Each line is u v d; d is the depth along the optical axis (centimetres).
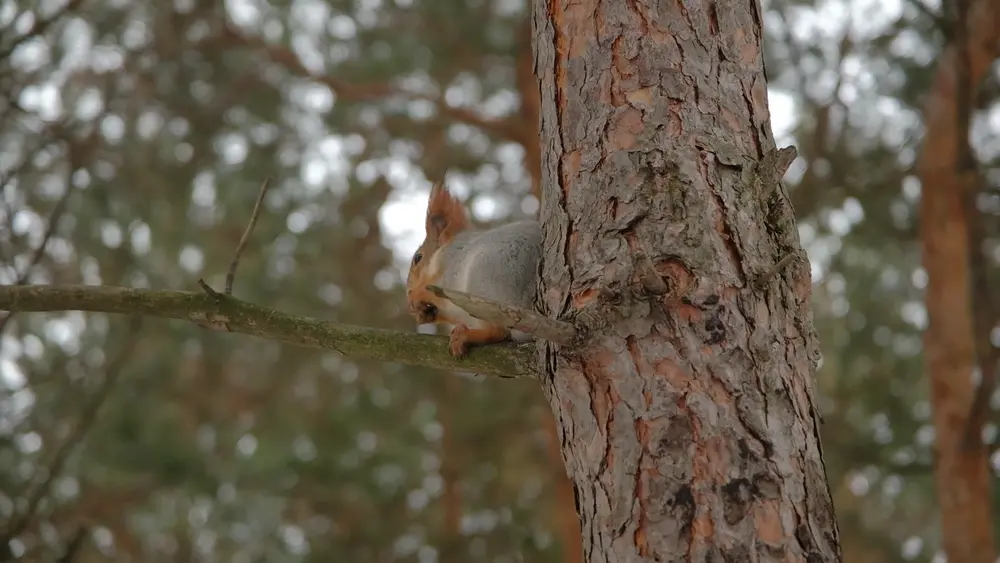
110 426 835
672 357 271
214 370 941
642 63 304
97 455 829
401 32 897
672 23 307
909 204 857
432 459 934
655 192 288
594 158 299
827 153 798
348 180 930
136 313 342
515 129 877
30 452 798
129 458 845
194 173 885
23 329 825
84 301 341
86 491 853
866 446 838
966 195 782
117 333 863
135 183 861
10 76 764
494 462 916
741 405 267
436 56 895
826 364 873
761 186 291
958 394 771
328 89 892
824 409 877
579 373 279
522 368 321
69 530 769
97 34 852
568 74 313
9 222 679
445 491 899
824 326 882
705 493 260
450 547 856
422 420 945
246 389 963
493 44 890
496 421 894
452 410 910
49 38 803
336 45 908
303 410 933
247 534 908
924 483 928
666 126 296
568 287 289
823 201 813
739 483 261
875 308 877
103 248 845
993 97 816
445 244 443
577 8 316
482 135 953
